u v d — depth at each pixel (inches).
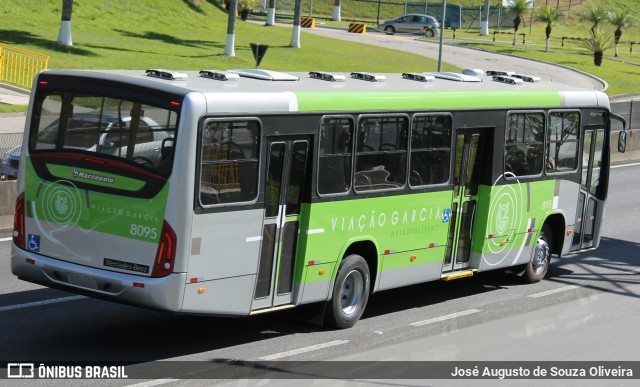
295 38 3523.6
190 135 650.8
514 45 4603.8
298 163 736.3
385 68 3213.6
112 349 701.9
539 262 1029.8
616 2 6309.1
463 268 925.2
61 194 693.9
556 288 1016.9
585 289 1017.5
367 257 823.1
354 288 805.9
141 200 662.5
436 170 867.4
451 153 880.3
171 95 657.0
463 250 920.9
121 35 3196.4
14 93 2277.3
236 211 687.1
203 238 666.2
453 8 5669.3
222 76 751.1
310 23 4645.7
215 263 677.9
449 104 869.2
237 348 725.3
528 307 922.1
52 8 3356.3
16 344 699.4
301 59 3230.8
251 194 698.2
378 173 805.9
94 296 683.4
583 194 1067.3
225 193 678.5
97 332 748.0
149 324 785.6
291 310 812.0
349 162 777.6
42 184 702.5
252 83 753.6
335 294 784.3
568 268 1131.3
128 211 667.4
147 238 660.1
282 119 714.8
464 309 901.8
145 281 657.6
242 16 4446.4
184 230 653.3
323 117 748.0
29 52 2395.4
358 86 832.9
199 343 734.5
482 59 3848.4
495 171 927.0
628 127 2314.2
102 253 679.1
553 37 5270.7
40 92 706.8
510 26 5659.5
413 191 842.8
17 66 2417.6
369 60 3410.4
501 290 994.1
